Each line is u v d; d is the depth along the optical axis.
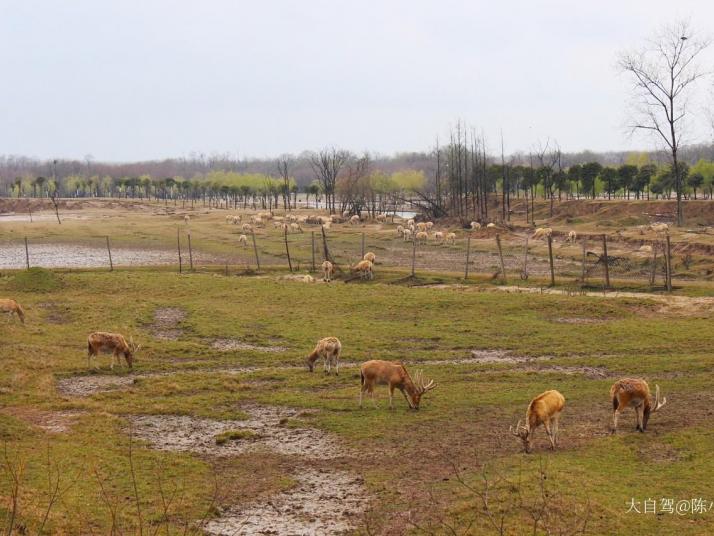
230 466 18.53
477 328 36.97
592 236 79.88
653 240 71.38
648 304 41.84
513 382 26.97
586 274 55.56
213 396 25.23
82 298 44.62
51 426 21.34
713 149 195.88
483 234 89.88
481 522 14.09
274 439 20.80
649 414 20.25
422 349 33.06
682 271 57.34
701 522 14.03
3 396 24.56
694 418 21.61
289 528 14.55
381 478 17.31
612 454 18.19
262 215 119.25
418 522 14.41
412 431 21.06
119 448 19.50
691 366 28.84
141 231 94.12
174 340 34.78
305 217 119.12
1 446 18.67
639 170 126.06
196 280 49.44
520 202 126.94
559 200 119.25
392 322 38.50
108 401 24.61
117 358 30.22
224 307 41.91
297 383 27.19
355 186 136.00
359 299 43.41
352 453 19.38
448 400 24.34
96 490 15.99
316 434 21.17
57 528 13.48
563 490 15.34
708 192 123.44
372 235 91.31
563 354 32.03
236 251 74.31
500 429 21.03
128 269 59.56
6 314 38.53
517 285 50.88
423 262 66.69
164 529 14.19
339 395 25.36
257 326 37.53
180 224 106.44
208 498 16.08
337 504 15.82
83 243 81.31
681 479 16.38
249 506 15.74
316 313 40.66
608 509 14.44
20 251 74.00
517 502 14.87
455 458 18.53
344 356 31.45
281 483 17.12
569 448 18.94
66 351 31.94
